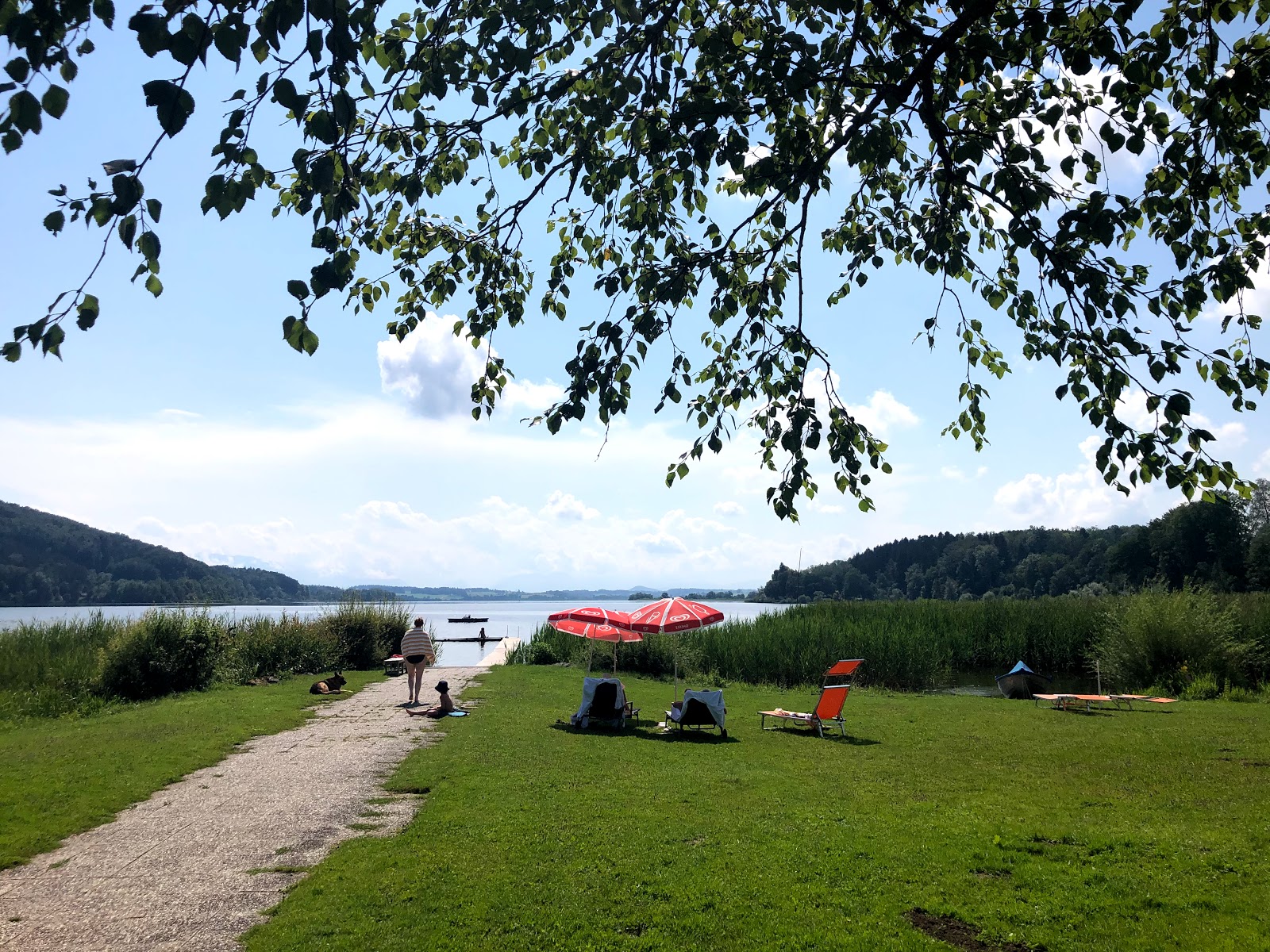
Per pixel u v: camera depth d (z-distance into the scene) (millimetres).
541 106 5270
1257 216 5117
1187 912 5055
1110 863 6016
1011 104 5008
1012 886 5617
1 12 2781
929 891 5551
